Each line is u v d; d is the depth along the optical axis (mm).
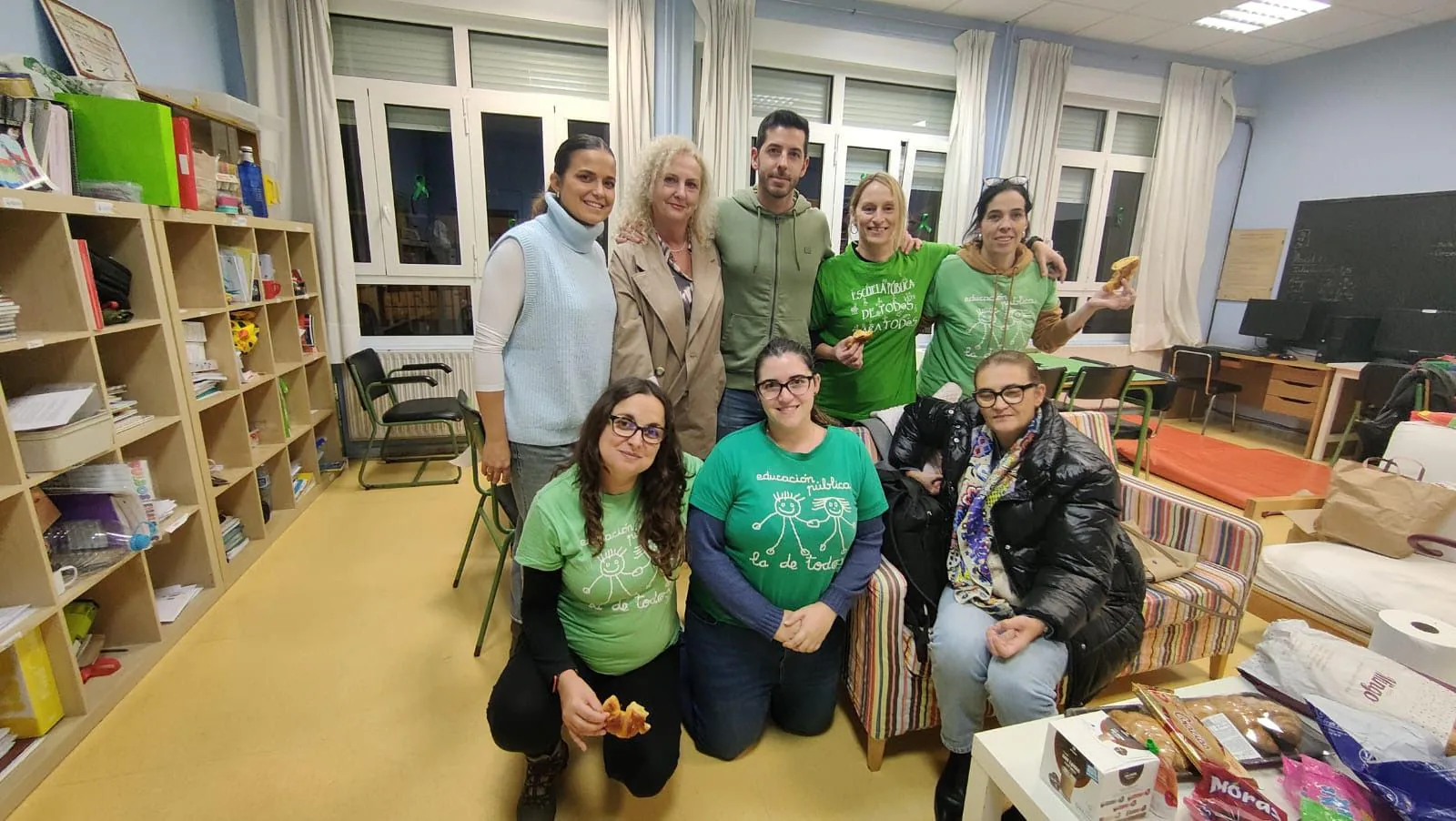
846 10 3951
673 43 3654
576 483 1288
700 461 1630
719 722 1532
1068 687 1427
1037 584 1400
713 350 1917
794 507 1386
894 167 4398
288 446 2961
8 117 1616
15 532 1464
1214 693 1253
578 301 1576
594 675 1398
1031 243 2174
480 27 3467
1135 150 5055
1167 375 3951
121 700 1723
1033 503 1454
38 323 1639
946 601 1511
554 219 1588
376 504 3152
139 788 1443
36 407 1525
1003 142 4438
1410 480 1973
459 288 3859
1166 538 1985
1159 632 1702
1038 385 1473
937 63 4164
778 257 1941
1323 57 4719
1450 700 1077
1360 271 4578
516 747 1270
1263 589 2080
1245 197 5328
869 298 2008
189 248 2281
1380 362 3939
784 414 1366
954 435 1657
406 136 3594
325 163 3299
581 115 3699
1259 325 4934
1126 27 4289
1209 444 4555
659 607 1374
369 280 3670
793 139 1827
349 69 3432
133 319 1913
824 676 1587
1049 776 1013
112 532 1771
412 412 3305
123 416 1909
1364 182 4547
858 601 1543
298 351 3051
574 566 1279
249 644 1994
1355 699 1131
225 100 2402
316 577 2428
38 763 1448
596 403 1268
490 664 1937
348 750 1577
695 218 1812
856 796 1492
